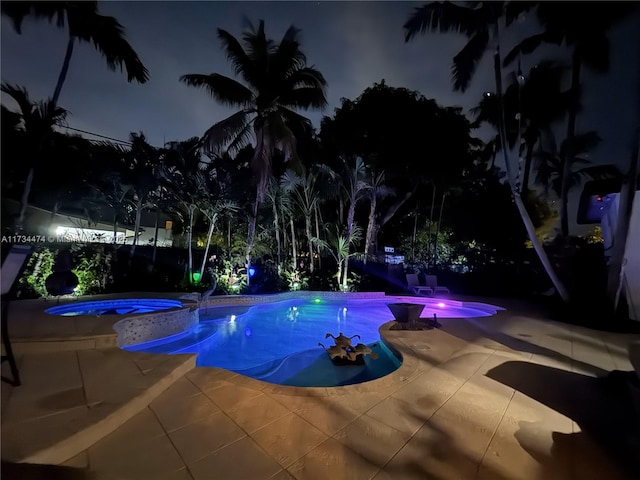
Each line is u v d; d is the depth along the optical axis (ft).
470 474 6.72
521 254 47.62
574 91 35.32
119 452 7.08
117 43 27.66
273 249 48.19
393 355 17.16
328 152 52.75
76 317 17.54
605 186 27.96
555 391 11.27
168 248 45.21
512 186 28.96
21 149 24.94
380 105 52.47
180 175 37.14
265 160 39.32
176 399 9.78
